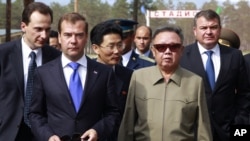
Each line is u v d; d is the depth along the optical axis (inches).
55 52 166.2
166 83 143.4
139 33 257.9
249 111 175.2
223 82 171.6
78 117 133.9
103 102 140.2
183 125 139.6
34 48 158.6
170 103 140.8
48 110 136.9
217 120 170.7
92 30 170.7
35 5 154.3
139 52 261.7
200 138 141.6
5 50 157.8
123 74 170.9
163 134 139.5
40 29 152.6
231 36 205.0
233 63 173.9
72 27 132.7
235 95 178.2
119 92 167.0
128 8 1879.9
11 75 155.6
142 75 147.6
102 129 133.6
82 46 135.2
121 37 168.2
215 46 176.4
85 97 134.7
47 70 137.9
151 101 142.8
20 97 155.1
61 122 133.6
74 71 136.4
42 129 132.5
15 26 2126.0
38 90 137.9
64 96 134.1
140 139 143.9
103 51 166.1
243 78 175.9
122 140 147.3
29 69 156.4
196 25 175.6
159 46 140.3
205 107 143.9
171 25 143.0
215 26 171.3
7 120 153.3
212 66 173.5
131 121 147.4
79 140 129.5
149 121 141.6
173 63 140.8
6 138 152.3
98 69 140.3
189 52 177.8
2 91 155.3
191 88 142.5
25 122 153.9
